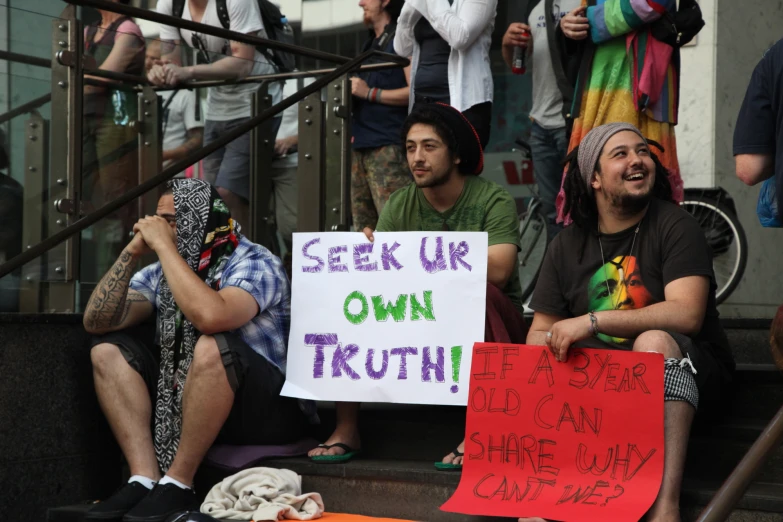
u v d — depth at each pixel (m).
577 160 3.64
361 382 3.92
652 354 3.25
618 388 3.30
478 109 5.13
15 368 3.94
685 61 6.29
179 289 3.85
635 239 3.58
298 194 5.08
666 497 3.16
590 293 3.62
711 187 6.17
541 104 5.72
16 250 4.30
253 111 5.12
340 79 5.14
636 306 3.54
